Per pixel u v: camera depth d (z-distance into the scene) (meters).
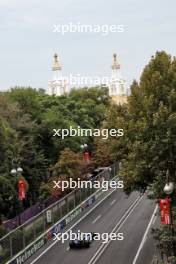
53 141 95.69
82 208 89.12
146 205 90.00
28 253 67.50
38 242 70.75
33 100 101.00
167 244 49.69
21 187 73.50
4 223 71.50
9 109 90.94
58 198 88.56
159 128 52.84
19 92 100.81
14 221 74.00
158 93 58.16
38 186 88.75
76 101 124.69
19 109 95.00
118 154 63.00
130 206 90.38
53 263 64.62
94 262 63.56
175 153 53.25
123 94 153.75
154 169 54.59
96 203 94.19
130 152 60.69
